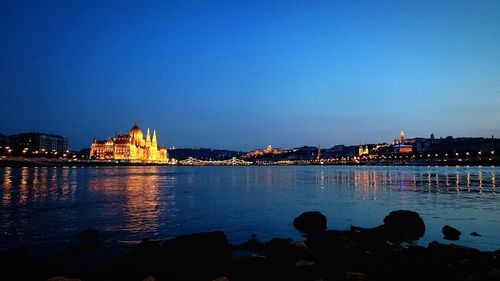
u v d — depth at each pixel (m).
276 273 18.00
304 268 18.52
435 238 26.72
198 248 20.53
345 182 103.06
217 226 32.81
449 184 88.88
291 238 26.25
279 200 55.44
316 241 24.56
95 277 18.09
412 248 21.12
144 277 17.95
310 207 46.56
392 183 95.12
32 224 32.94
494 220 35.19
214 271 18.55
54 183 91.56
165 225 33.09
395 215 28.12
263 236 28.28
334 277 17.17
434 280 16.56
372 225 33.94
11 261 20.69
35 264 20.33
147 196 60.88
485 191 68.94
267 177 146.12
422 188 77.25
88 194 63.06
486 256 19.95
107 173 172.25
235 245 24.38
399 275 17.22
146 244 21.58
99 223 33.78
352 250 21.66
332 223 34.94
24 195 59.91
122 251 23.20
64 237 27.36
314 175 163.12
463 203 49.62
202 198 58.41
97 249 23.70
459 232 27.67
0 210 42.06
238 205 48.78
